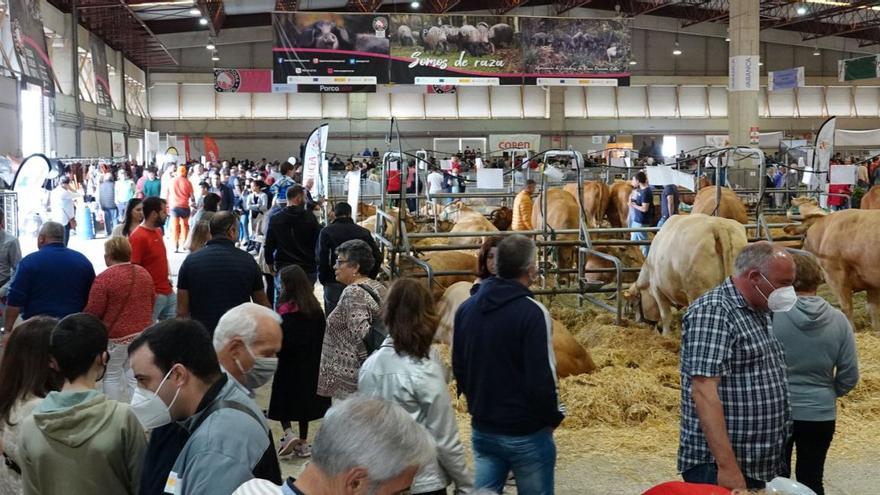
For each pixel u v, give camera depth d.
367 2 34.94
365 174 20.05
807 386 4.14
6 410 3.31
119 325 5.79
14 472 3.35
